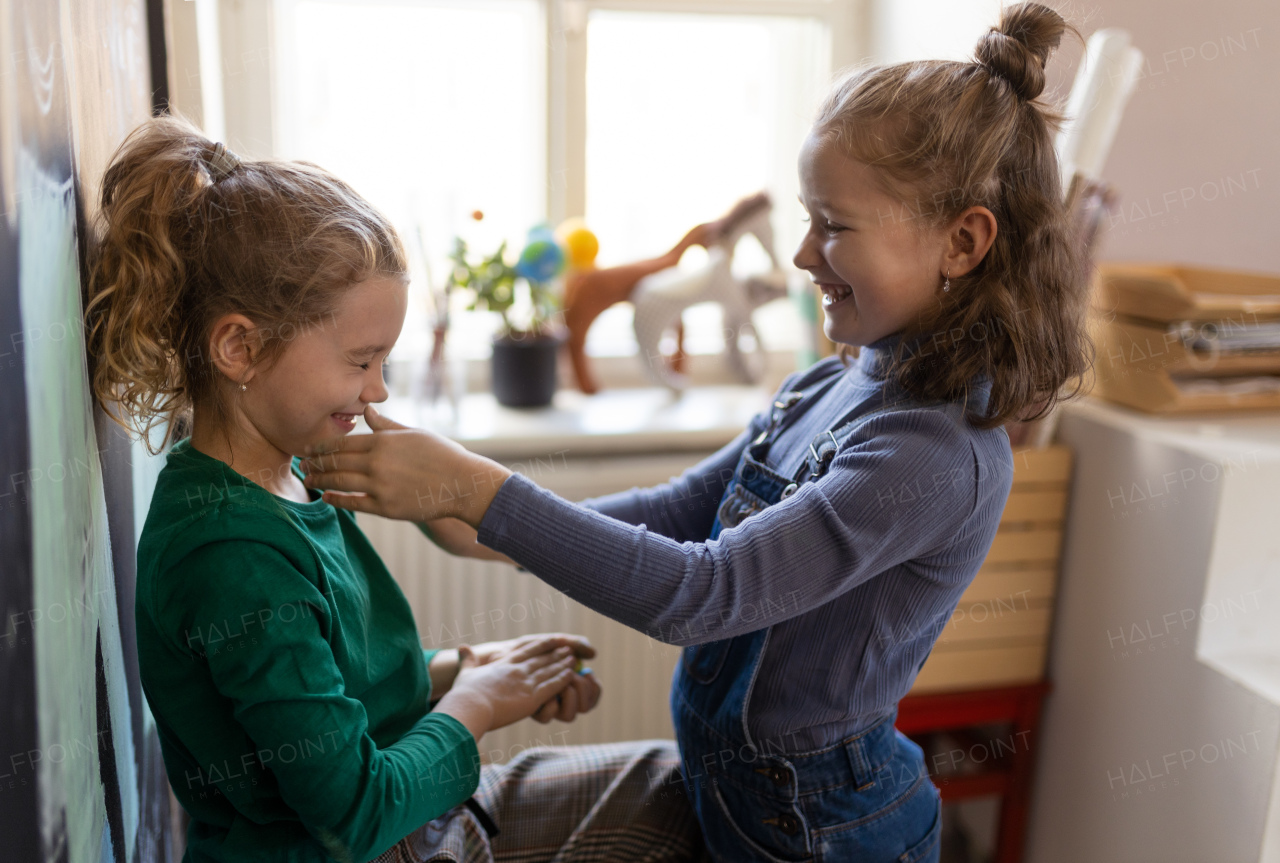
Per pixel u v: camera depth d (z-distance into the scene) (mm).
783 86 1864
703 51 1811
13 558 475
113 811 710
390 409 1646
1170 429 1353
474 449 1562
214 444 701
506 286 1624
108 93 741
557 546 679
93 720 650
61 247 580
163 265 650
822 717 800
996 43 767
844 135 732
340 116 1680
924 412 737
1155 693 1326
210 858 712
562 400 1778
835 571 707
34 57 523
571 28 1704
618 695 1673
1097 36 1322
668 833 910
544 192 1777
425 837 803
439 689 908
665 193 1855
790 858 815
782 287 1742
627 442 1615
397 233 716
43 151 540
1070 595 1485
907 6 1646
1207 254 1634
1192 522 1255
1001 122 734
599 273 1741
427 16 1674
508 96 1737
